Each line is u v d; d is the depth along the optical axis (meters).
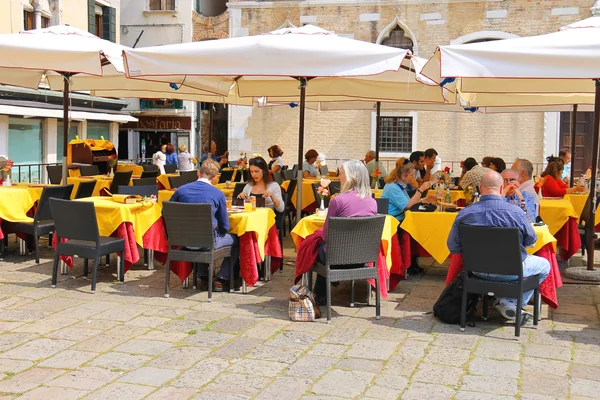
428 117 21.64
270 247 7.94
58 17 19.11
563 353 5.55
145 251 8.81
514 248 5.78
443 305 6.38
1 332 5.89
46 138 19.05
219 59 7.36
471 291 6.03
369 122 22.12
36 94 17.94
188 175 12.05
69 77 10.05
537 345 5.75
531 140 21.00
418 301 7.25
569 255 8.79
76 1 20.22
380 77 10.01
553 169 9.72
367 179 6.68
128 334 5.90
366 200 6.59
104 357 5.32
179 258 7.08
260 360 5.32
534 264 6.14
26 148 18.38
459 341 5.84
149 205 7.95
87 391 4.65
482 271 5.96
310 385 4.82
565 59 6.23
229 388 4.74
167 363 5.21
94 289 7.32
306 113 22.50
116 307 6.76
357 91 10.73
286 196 10.62
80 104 20.27
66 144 10.04
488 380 4.94
